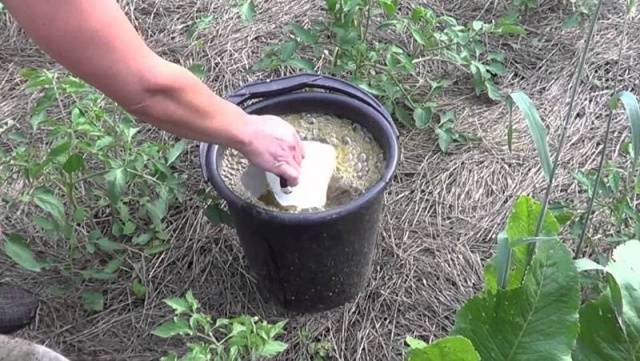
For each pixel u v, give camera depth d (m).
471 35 2.84
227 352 2.24
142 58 1.52
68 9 1.40
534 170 2.69
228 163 2.15
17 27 3.17
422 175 2.69
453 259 2.48
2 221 2.53
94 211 2.55
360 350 2.28
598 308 1.67
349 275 2.25
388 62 2.71
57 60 1.48
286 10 3.21
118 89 1.53
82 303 2.37
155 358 2.27
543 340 1.61
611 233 2.39
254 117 1.83
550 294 1.59
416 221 2.57
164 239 2.49
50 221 2.37
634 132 1.57
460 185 2.66
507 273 1.75
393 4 2.67
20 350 1.85
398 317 2.35
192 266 2.46
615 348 1.67
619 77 2.93
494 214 2.59
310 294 2.27
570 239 2.41
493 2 3.21
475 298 1.65
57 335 2.31
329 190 2.10
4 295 2.28
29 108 2.87
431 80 2.96
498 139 2.78
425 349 1.55
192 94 1.63
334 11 2.67
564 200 2.57
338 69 2.76
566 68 2.98
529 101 1.63
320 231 2.01
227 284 2.43
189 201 2.59
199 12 3.23
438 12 3.20
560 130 2.79
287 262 2.14
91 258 2.45
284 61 2.70
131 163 2.34
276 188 2.04
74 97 2.73
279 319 2.35
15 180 2.60
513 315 1.62
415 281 2.43
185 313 2.31
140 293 2.38
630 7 2.13
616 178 2.29
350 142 2.20
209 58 3.05
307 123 2.24
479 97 2.92
